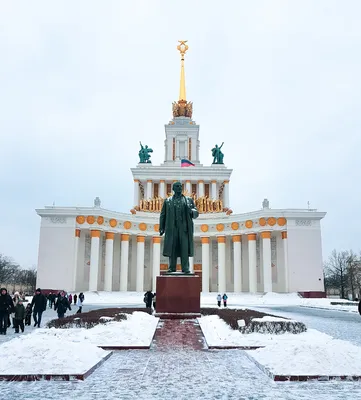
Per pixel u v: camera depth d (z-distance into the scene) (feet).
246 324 46.24
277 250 196.85
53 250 184.14
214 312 66.33
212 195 250.16
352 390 24.57
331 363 28.58
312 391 24.30
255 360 31.14
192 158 274.98
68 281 181.47
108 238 190.90
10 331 57.93
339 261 275.59
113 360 32.83
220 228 201.77
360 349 31.60
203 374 28.27
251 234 193.77
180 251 64.75
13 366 28.09
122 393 23.63
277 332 45.09
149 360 32.86
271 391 24.23
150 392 23.82
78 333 41.19
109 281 186.70
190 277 60.34
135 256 212.02
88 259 198.08
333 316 89.51
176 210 65.16
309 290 181.68
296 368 28.09
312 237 185.98
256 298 166.81
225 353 35.88
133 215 199.00
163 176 250.98
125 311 66.74
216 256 215.51
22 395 23.35
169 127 279.08
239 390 24.38
